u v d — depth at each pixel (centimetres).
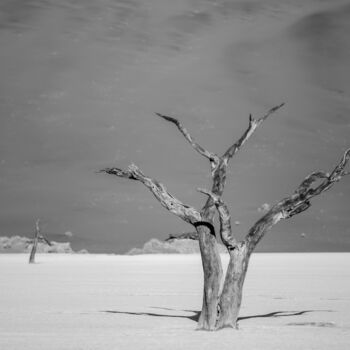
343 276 4541
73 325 1898
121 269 5722
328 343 1513
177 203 1741
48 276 4478
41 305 2506
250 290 3303
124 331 1745
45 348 1435
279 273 4962
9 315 2159
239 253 1734
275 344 1495
